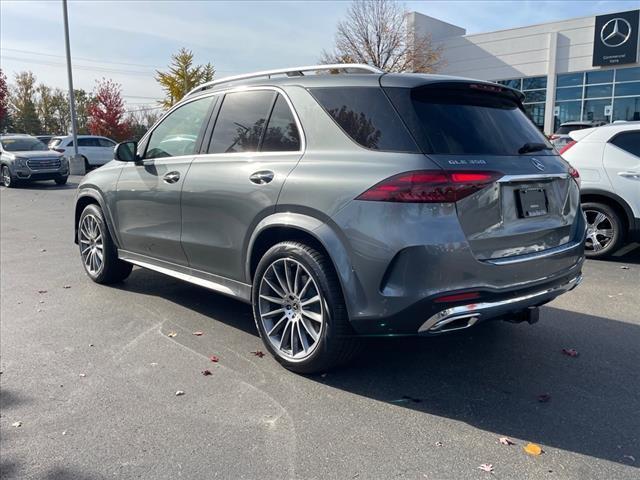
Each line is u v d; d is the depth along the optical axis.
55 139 26.86
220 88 4.62
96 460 2.82
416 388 3.59
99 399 3.46
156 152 5.13
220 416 3.24
